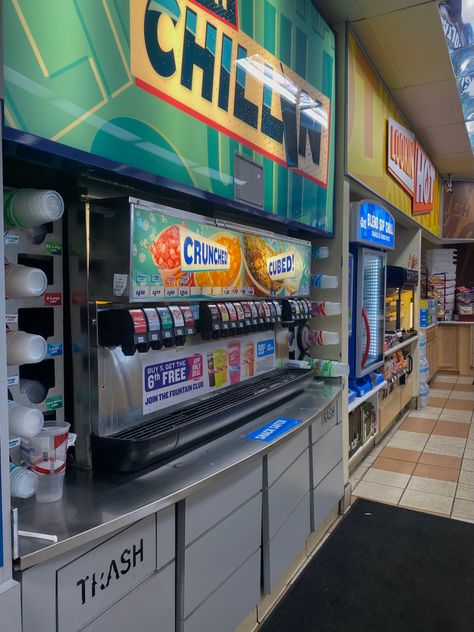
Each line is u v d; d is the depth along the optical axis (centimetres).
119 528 123
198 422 169
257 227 261
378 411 450
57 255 148
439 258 813
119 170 140
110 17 135
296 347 317
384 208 406
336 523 307
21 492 117
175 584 153
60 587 113
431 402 643
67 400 152
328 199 303
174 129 163
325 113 294
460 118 482
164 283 155
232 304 195
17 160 132
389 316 524
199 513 159
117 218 142
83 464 150
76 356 149
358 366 363
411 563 262
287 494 223
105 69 133
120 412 154
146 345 151
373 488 361
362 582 244
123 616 132
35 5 113
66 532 112
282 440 195
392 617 218
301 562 261
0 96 100
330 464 286
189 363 186
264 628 210
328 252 316
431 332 757
